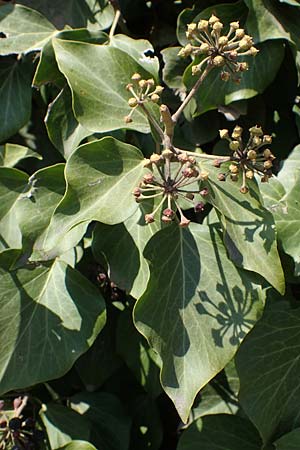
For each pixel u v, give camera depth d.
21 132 0.61
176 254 0.47
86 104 0.48
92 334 0.50
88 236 0.56
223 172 0.47
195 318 0.47
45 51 0.52
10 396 0.60
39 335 0.50
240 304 0.47
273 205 0.49
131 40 0.54
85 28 0.55
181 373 0.46
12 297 0.51
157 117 0.49
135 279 0.48
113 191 0.46
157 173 0.46
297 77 0.56
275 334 0.52
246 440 0.56
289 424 0.52
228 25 0.54
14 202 0.53
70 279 0.51
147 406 0.61
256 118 0.57
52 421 0.58
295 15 0.54
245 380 0.51
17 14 0.56
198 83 0.46
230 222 0.46
